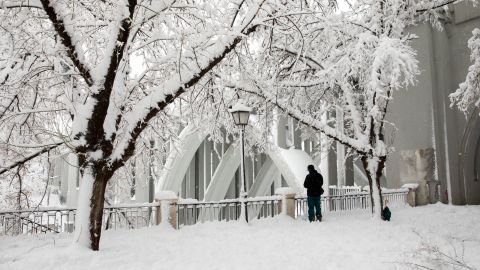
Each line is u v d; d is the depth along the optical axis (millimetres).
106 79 6867
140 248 7164
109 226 10406
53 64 7742
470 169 19609
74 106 7195
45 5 6301
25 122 9172
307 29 11828
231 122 13297
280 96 13156
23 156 9500
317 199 11953
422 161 18859
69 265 5805
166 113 10695
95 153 6816
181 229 9867
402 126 20406
